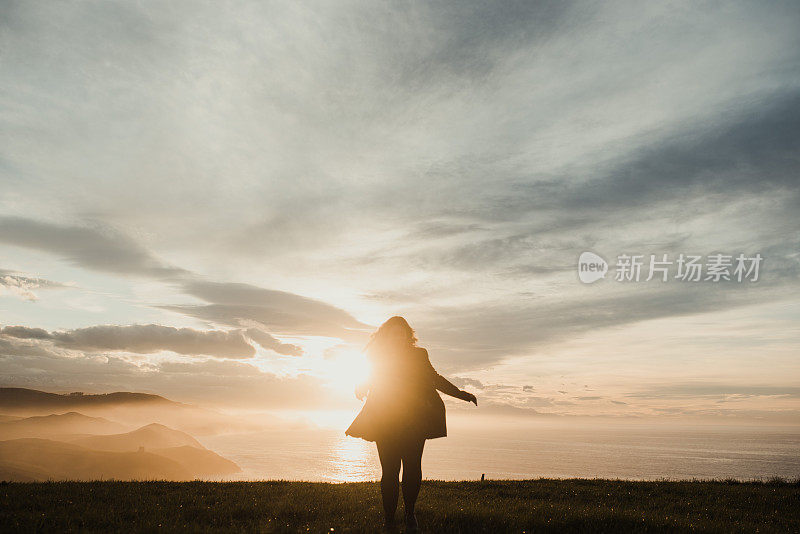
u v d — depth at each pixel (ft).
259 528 20.26
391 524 19.03
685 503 39.47
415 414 18.83
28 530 18.62
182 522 22.29
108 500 29.71
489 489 47.09
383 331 20.17
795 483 65.92
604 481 58.75
